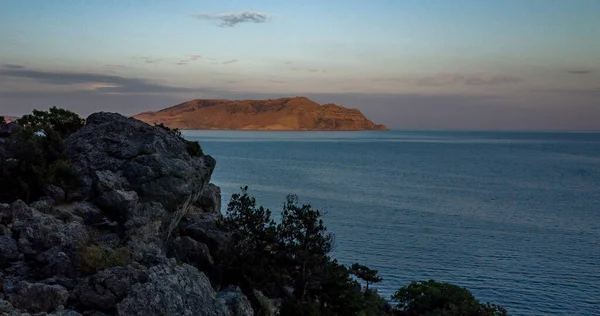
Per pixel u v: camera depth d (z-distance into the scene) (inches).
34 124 1817.2
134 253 1067.9
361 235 4013.3
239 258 1539.1
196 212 1841.8
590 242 3892.7
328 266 1777.8
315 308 1493.6
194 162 1749.5
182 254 1494.8
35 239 1051.9
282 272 1631.4
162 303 914.7
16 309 792.3
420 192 6628.9
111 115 1792.6
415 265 3245.6
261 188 6569.9
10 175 1348.4
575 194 6569.9
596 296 2736.2
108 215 1317.7
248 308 1109.7
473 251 3595.0
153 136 1689.2
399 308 2377.0
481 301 2664.9
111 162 1536.7
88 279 924.0
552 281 2970.0
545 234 4165.8
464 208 5388.8
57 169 1393.9
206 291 1027.9
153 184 1470.2
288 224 1691.7
